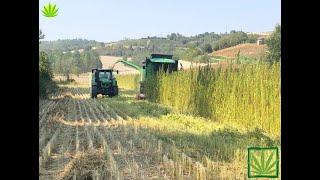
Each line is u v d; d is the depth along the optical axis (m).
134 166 7.86
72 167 7.73
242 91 10.73
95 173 7.48
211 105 11.27
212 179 7.25
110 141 9.59
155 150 8.72
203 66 11.62
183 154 8.29
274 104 10.16
